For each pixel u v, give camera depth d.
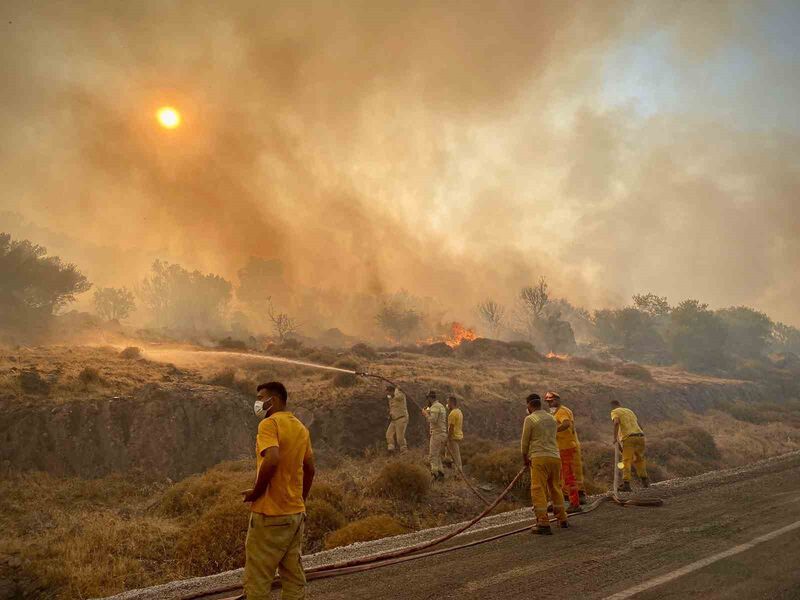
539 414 7.86
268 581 3.87
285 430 4.11
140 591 5.92
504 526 8.05
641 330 73.69
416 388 21.95
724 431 30.33
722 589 4.86
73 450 13.44
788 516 7.72
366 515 11.01
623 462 11.21
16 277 39.94
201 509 10.70
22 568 7.49
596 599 4.68
